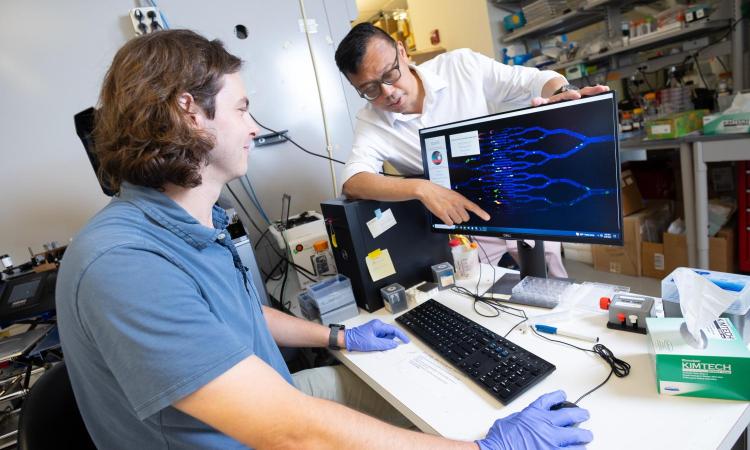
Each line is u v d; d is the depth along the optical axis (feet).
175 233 2.19
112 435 2.16
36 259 4.83
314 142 6.83
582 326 2.92
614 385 2.31
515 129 3.15
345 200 4.17
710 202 7.54
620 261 8.44
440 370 2.81
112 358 1.72
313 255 5.30
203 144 2.10
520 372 2.52
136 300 1.71
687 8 7.24
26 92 5.20
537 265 3.69
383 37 4.28
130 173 2.05
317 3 6.63
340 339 3.34
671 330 2.29
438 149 3.74
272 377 1.87
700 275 2.54
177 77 1.99
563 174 2.99
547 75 4.58
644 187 9.07
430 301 3.69
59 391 2.52
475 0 11.26
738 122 5.67
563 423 2.07
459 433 2.23
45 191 5.41
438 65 5.24
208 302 2.16
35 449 2.13
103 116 2.05
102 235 1.88
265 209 6.56
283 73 6.50
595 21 9.80
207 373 1.72
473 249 4.18
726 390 2.02
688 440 1.87
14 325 4.72
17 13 5.08
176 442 2.02
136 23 5.39
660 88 8.78
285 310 4.90
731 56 7.29
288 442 1.81
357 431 1.90
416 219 4.22
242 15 6.15
